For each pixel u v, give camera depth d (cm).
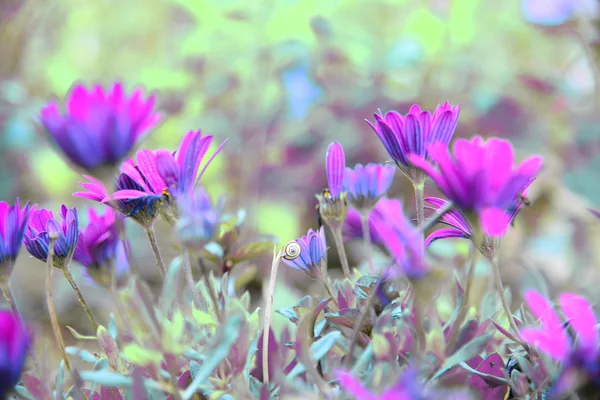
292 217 192
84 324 162
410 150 87
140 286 83
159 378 84
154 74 204
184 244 86
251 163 202
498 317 93
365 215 94
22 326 85
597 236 161
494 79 216
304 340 83
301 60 202
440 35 206
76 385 86
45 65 239
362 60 205
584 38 176
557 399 83
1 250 86
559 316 92
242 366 85
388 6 224
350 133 191
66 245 89
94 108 82
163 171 85
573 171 160
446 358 85
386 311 87
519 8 201
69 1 264
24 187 209
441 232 87
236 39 204
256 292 138
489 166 80
